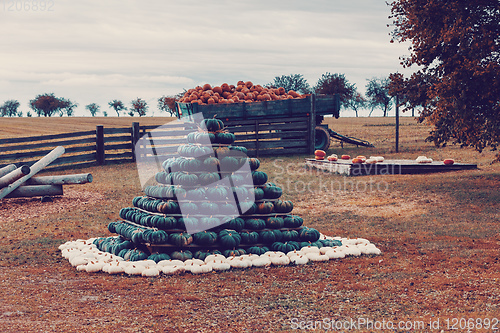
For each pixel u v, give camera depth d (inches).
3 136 1594.5
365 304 273.9
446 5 605.6
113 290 302.0
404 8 650.2
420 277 321.7
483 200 567.2
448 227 467.5
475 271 331.6
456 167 768.9
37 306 271.4
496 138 604.1
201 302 280.5
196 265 343.3
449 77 599.5
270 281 319.6
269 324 246.8
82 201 601.0
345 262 362.6
